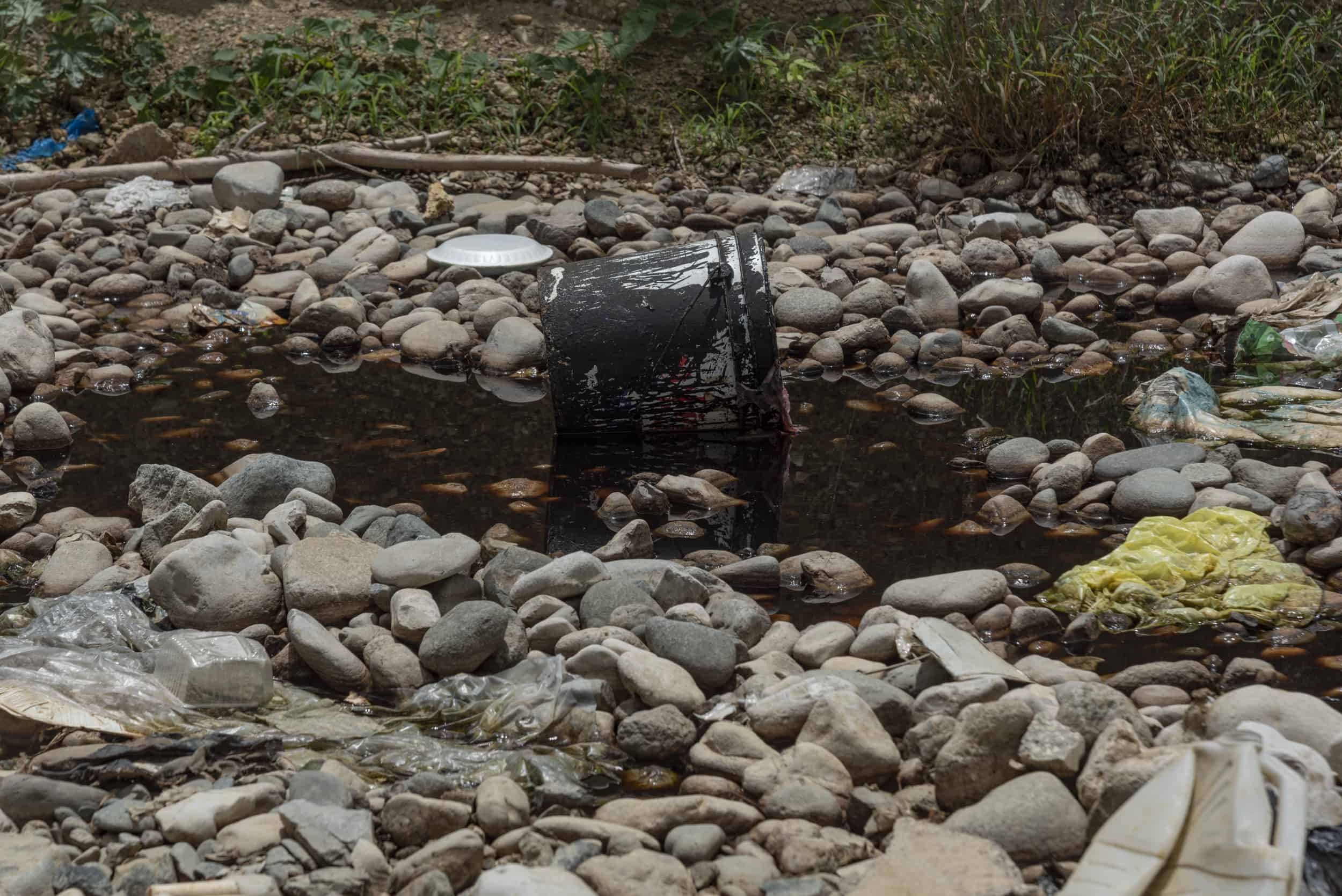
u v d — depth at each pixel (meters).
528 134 7.20
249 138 6.87
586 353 4.01
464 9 7.84
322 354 4.90
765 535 3.50
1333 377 4.54
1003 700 2.30
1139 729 2.32
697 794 2.33
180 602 2.92
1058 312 5.33
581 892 1.97
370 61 7.41
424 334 4.89
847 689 2.51
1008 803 2.17
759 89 7.44
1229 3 7.08
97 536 3.39
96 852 2.15
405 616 2.84
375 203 6.35
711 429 4.18
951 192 6.64
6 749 2.49
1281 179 6.76
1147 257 5.80
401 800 2.23
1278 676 2.73
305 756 2.49
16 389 4.43
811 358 4.83
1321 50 7.61
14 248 5.68
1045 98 6.71
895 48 7.26
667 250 4.12
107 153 6.62
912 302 5.17
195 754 2.43
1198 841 1.76
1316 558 3.17
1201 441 3.99
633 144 7.18
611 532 3.51
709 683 2.71
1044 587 3.18
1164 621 2.99
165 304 5.35
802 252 5.80
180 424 4.20
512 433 4.18
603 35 7.72
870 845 2.20
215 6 7.78
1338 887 1.95
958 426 4.23
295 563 3.00
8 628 2.94
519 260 5.58
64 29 7.36
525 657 2.82
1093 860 1.82
